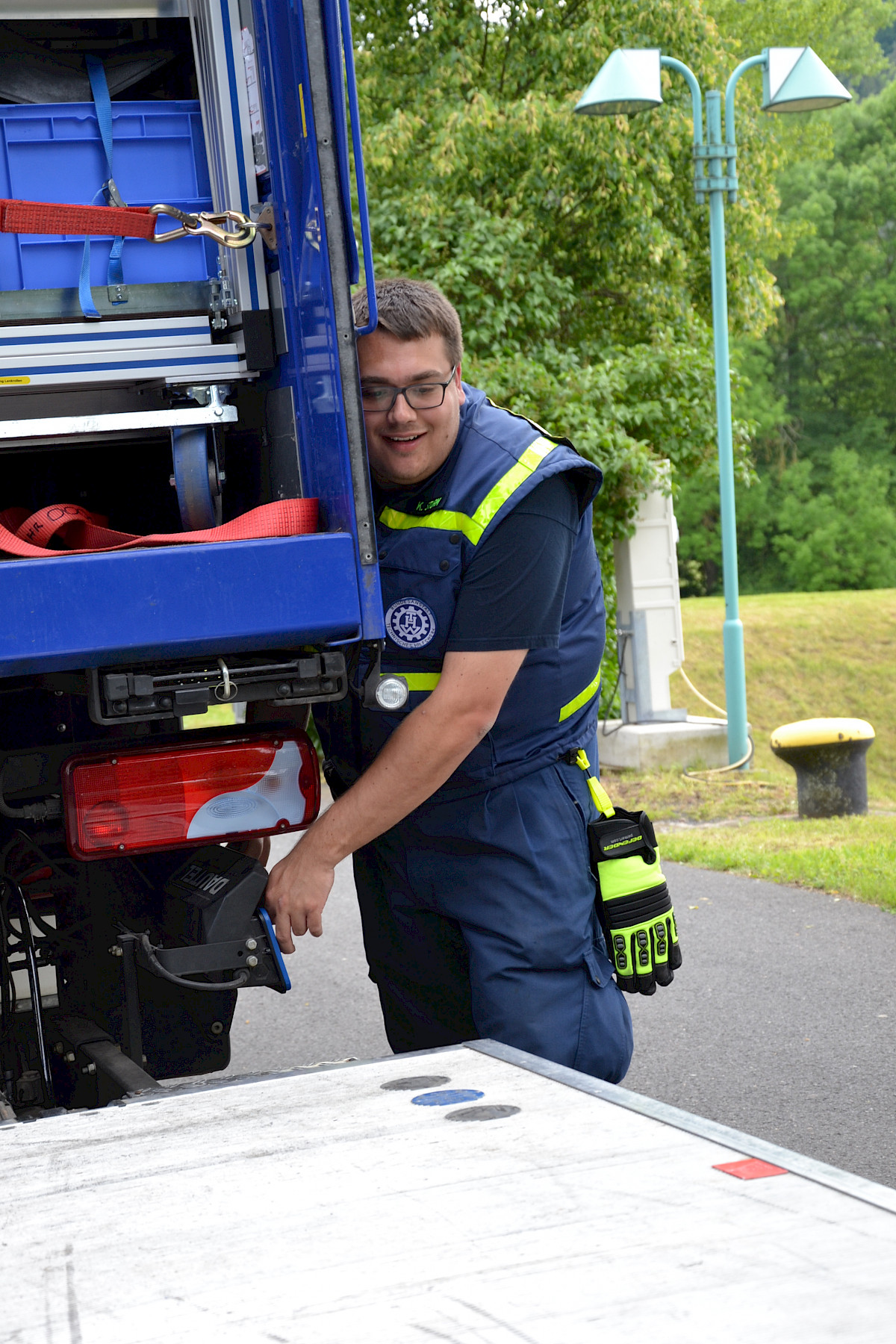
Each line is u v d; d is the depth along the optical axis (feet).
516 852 9.50
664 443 46.68
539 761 9.68
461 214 46.06
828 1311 4.00
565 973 9.63
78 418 7.88
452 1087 6.45
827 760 31.65
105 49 9.30
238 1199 5.22
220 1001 10.95
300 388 8.09
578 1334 3.98
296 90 7.77
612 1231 4.64
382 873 10.23
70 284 8.14
